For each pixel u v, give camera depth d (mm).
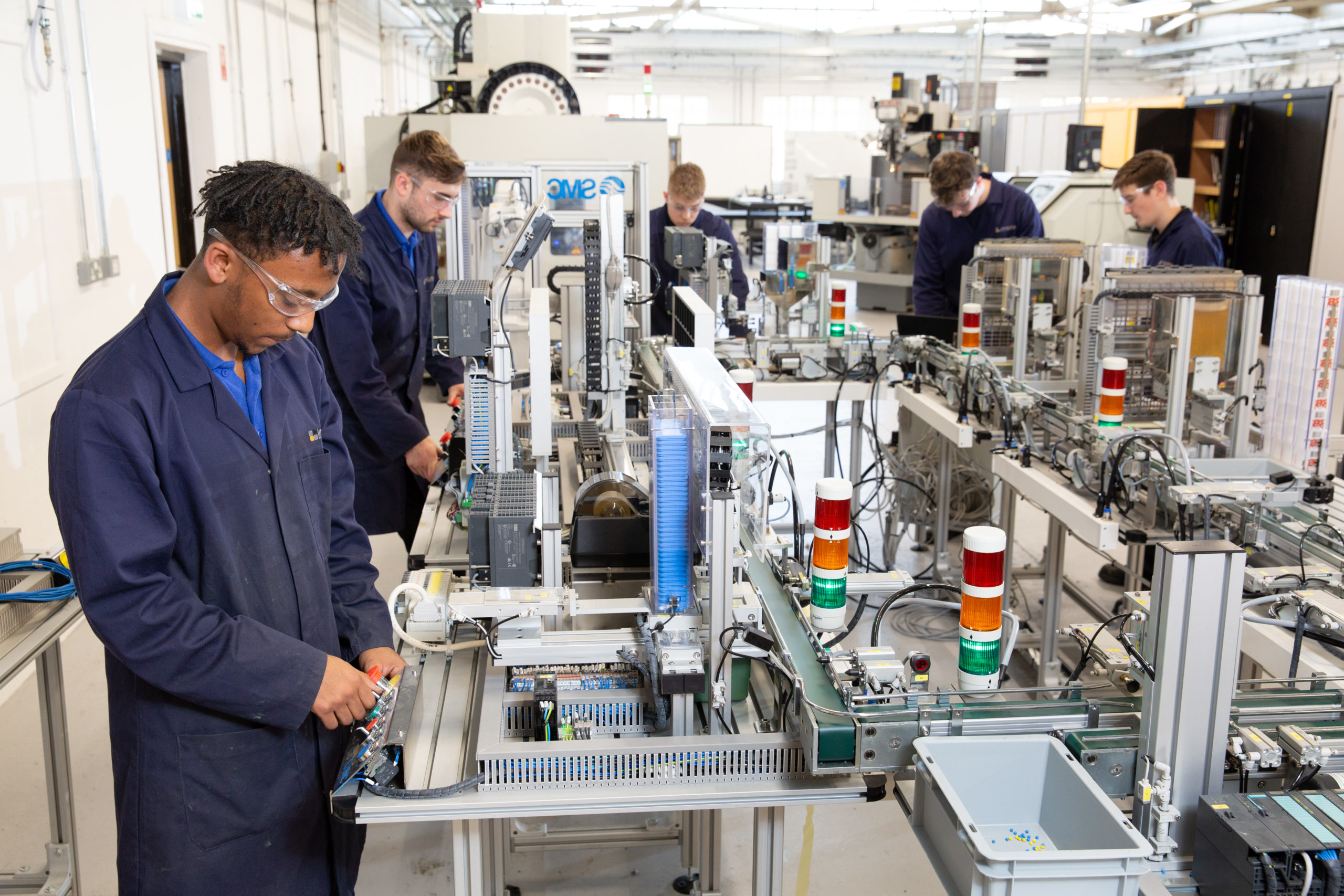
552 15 6352
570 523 2086
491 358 2008
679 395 1701
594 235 2402
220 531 1295
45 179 3393
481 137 6047
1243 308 2404
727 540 1453
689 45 13859
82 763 2619
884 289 9320
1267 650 1870
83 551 1175
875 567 3922
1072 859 1102
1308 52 10016
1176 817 1266
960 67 14289
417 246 2684
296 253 1166
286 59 6723
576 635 1581
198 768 1321
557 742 1395
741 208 11945
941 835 1279
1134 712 1405
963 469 3928
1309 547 2000
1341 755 1293
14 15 3193
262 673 1261
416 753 1426
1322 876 1141
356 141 8977
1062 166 8914
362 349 2488
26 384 3201
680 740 1415
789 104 15578
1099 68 13828
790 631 1619
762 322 4195
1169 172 3361
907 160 8164
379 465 2633
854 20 10906
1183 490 2111
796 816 2465
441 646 1614
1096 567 4012
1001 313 3363
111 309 3912
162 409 1235
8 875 2039
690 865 2176
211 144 5223
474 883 1497
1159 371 2494
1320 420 2348
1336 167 7168
